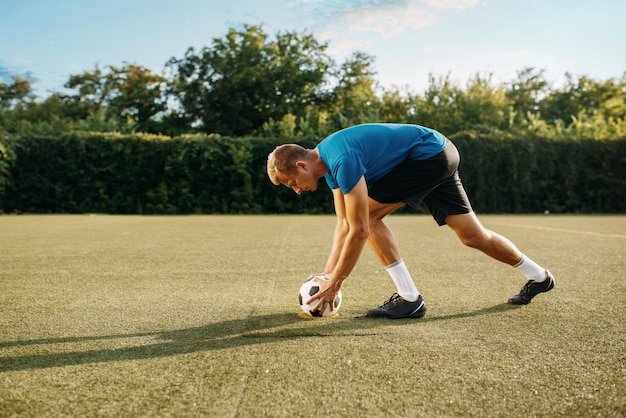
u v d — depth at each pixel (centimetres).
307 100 2598
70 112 2880
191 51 2523
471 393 176
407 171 274
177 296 342
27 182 1437
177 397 173
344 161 244
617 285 379
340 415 159
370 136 265
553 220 1191
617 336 245
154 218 1220
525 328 259
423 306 282
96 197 1482
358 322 272
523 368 200
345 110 2644
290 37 2538
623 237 756
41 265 479
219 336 246
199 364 205
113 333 252
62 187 1462
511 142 1577
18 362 210
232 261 504
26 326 266
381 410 162
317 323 270
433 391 177
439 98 2264
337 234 300
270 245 641
